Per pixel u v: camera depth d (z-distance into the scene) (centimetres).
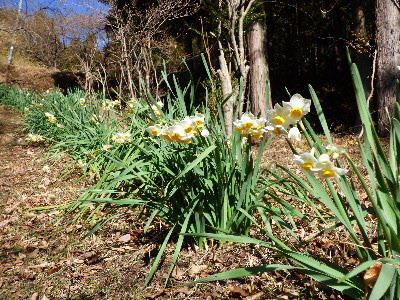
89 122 613
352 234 165
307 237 274
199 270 241
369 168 166
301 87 1600
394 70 806
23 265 282
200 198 258
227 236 177
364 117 154
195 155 256
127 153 404
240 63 450
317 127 1124
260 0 934
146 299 217
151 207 272
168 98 333
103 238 316
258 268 162
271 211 227
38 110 879
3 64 2367
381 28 819
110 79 1279
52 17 2022
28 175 569
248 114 210
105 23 1160
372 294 114
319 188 170
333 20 1598
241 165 255
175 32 1341
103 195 367
